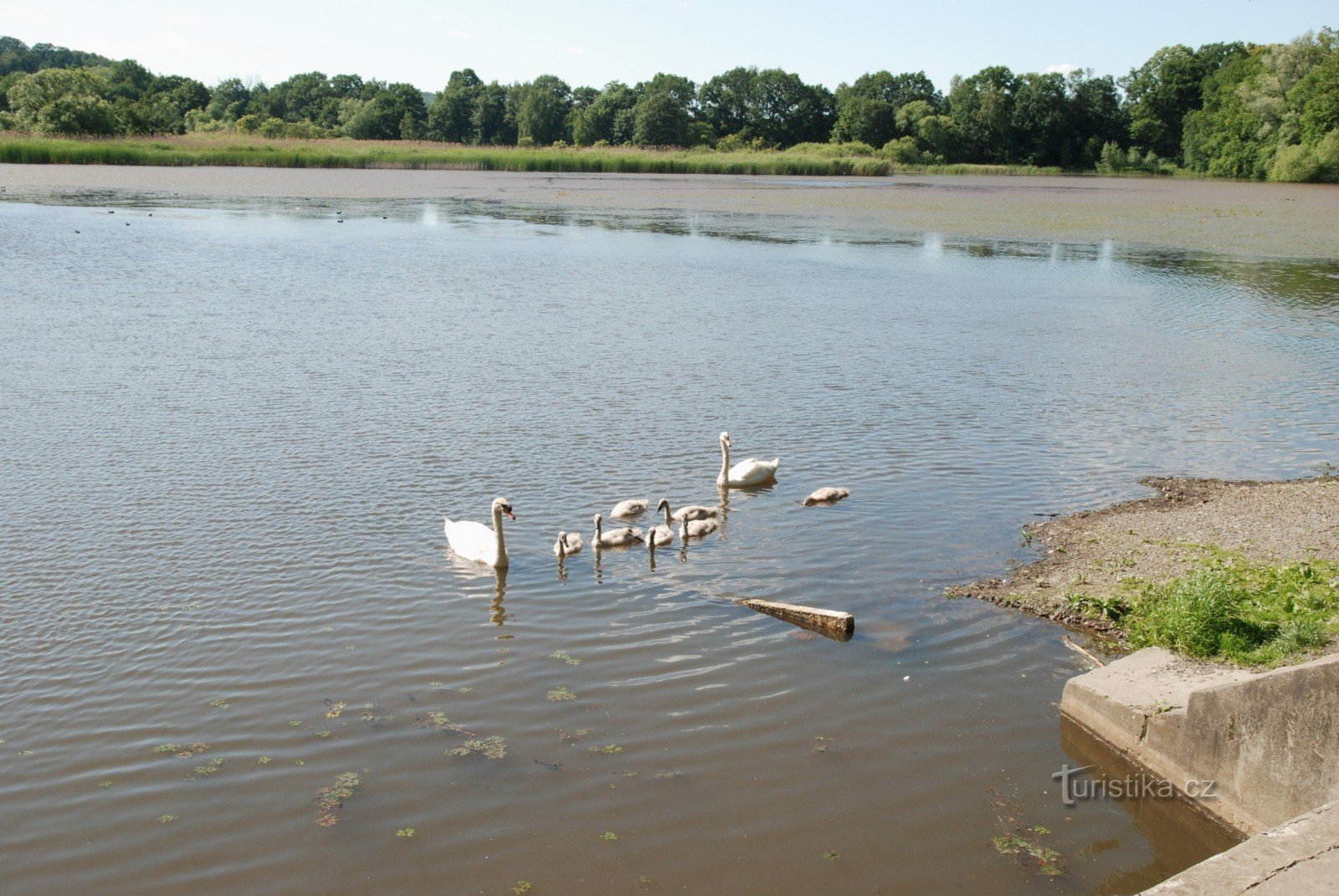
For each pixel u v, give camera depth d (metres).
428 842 9.98
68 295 36.56
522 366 28.06
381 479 19.34
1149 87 173.50
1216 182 139.50
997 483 19.94
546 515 18.12
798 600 14.98
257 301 36.75
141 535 16.61
